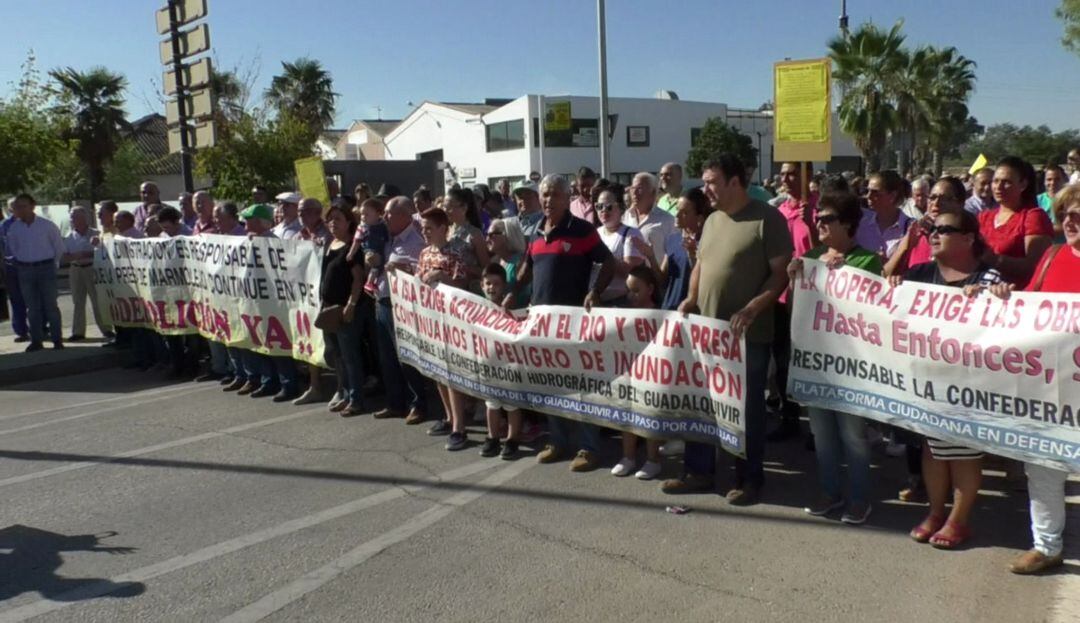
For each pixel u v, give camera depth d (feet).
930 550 14.03
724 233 15.99
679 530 15.29
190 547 15.42
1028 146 162.81
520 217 27.84
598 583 13.35
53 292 35.19
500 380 19.39
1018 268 16.20
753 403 16.08
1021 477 16.35
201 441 22.21
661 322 16.72
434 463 19.63
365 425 23.07
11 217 34.60
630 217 23.76
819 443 15.48
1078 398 12.25
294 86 153.28
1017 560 13.14
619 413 17.70
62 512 17.46
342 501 17.43
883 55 108.99
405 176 86.74
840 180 15.37
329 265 23.45
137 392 28.96
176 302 29.63
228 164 78.33
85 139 134.10
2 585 14.14
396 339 22.54
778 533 14.99
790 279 15.58
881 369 14.37
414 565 14.26
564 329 18.13
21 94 85.66
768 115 177.68
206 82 37.99
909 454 16.05
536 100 150.41
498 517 16.21
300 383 28.37
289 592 13.50
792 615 12.12
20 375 31.68
